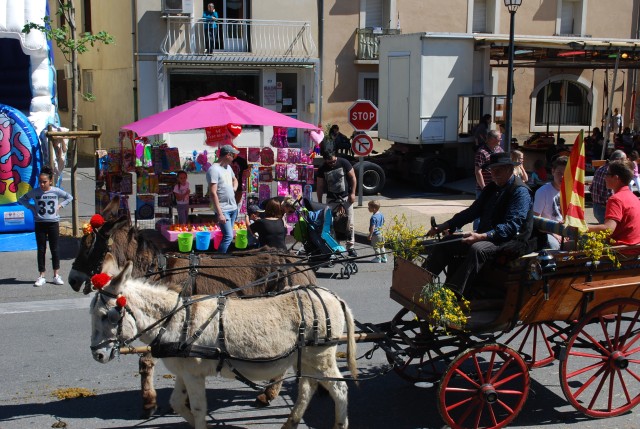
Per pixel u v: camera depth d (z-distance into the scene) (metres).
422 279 6.54
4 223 13.77
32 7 15.34
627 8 28.97
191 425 6.31
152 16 22.97
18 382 7.69
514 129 28.00
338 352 8.60
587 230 6.78
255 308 5.98
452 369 6.29
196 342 5.76
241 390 7.62
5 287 11.52
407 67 20.94
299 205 11.77
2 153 13.71
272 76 24.94
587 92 28.69
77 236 14.66
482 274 7.06
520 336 9.23
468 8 26.94
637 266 6.88
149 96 23.33
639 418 6.87
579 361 8.34
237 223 13.38
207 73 24.34
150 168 13.34
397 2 26.06
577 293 6.70
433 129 20.75
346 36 25.75
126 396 7.38
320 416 6.93
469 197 19.52
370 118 16.48
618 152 11.77
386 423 6.77
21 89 17.30
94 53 26.94
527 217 6.73
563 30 28.50
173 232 12.55
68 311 10.36
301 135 25.61
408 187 21.64
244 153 14.34
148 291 5.89
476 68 21.08
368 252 13.86
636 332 7.11
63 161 14.78
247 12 24.55
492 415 6.45
